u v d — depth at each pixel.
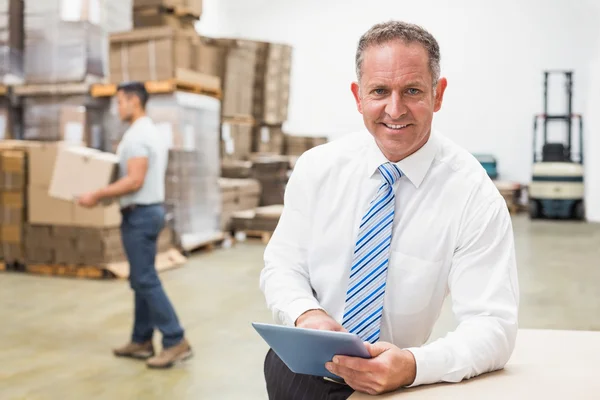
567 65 12.08
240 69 9.93
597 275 6.73
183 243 7.41
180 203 7.37
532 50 12.25
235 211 9.32
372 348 1.39
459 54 12.61
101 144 7.29
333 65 13.15
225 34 13.56
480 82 12.55
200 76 7.54
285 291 1.67
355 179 1.66
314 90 13.27
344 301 1.69
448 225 1.57
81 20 6.88
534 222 11.35
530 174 12.48
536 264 7.35
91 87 7.03
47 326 4.81
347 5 13.00
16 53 7.18
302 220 1.72
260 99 10.37
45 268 6.66
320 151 1.73
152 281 3.92
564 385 1.39
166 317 3.95
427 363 1.40
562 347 1.65
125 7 7.45
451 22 12.59
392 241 1.60
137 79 7.00
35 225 6.60
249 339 4.51
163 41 6.90
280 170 10.01
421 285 1.59
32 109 7.16
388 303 1.61
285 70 10.62
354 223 1.65
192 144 7.43
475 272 1.54
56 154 6.45
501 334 1.47
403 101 1.48
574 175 11.47
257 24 13.44
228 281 6.38
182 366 3.97
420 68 1.46
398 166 1.59
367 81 1.50
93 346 4.35
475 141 12.68
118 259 6.62
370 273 1.58
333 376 1.50
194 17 7.90
